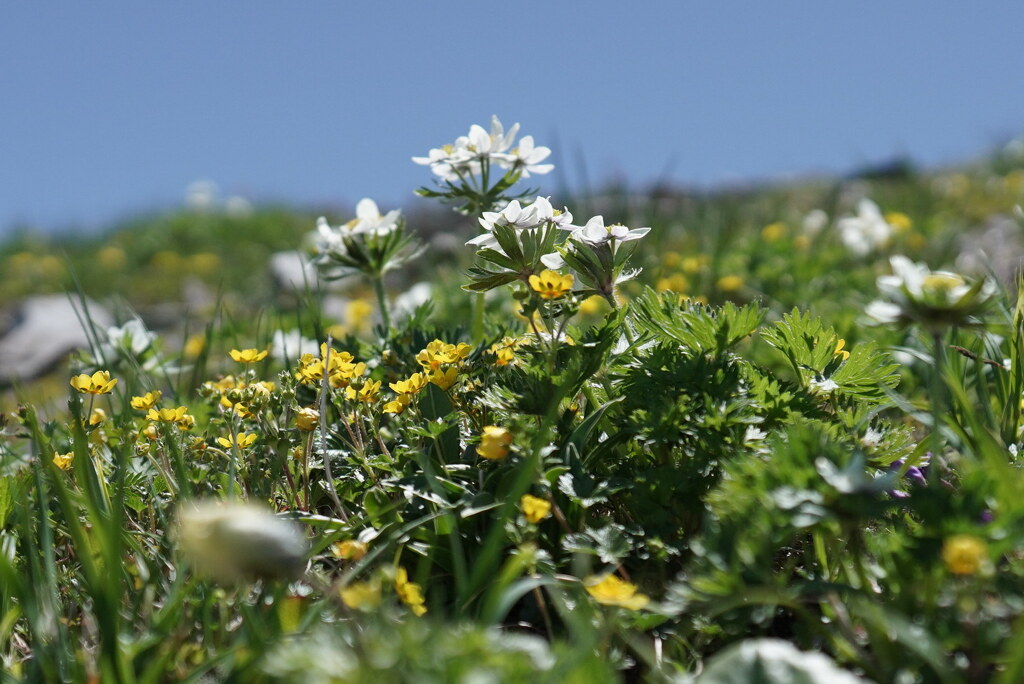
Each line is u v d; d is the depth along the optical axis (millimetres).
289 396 1109
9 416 1234
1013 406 1123
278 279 2963
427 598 1032
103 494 1076
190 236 4793
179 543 1024
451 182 1224
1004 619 945
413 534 1036
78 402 1116
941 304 971
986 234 2381
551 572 1005
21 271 4273
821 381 1111
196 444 1118
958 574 927
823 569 996
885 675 944
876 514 949
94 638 1002
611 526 1015
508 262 1096
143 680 939
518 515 1026
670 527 1030
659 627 999
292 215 5215
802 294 1634
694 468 1035
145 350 1345
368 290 2516
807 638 979
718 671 934
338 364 1108
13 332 2416
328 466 1065
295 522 1058
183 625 980
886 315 981
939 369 984
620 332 1133
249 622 950
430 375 1105
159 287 3932
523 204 1214
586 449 1083
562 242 1148
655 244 1961
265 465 1123
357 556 991
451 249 2457
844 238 2049
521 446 1029
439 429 1071
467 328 1397
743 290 1674
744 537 961
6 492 1099
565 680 907
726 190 3889
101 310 2648
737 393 1063
